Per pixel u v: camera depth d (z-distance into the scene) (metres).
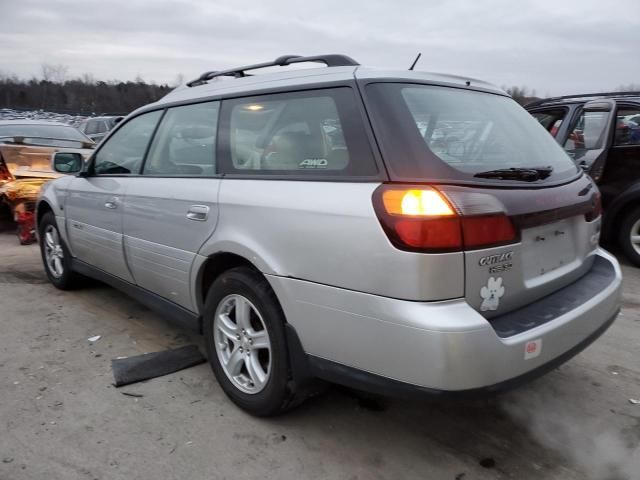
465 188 2.23
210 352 3.11
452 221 2.12
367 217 2.23
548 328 2.34
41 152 7.99
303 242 2.45
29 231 7.02
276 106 2.85
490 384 2.16
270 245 2.61
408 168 2.25
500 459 2.60
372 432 2.80
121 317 4.36
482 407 3.05
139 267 3.66
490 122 2.83
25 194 6.96
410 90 2.61
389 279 2.16
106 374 3.38
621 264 6.01
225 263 3.06
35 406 2.99
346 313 2.31
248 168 2.89
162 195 3.33
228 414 2.95
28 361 3.55
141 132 3.84
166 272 3.39
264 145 2.84
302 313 2.49
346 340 2.34
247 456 2.59
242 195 2.79
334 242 2.33
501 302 2.32
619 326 4.23
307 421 2.89
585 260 2.96
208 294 3.04
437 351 2.07
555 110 6.55
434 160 2.29
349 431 2.81
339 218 2.32
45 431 2.76
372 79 2.56
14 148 7.60
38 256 6.37
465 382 2.10
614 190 5.78
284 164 2.72
